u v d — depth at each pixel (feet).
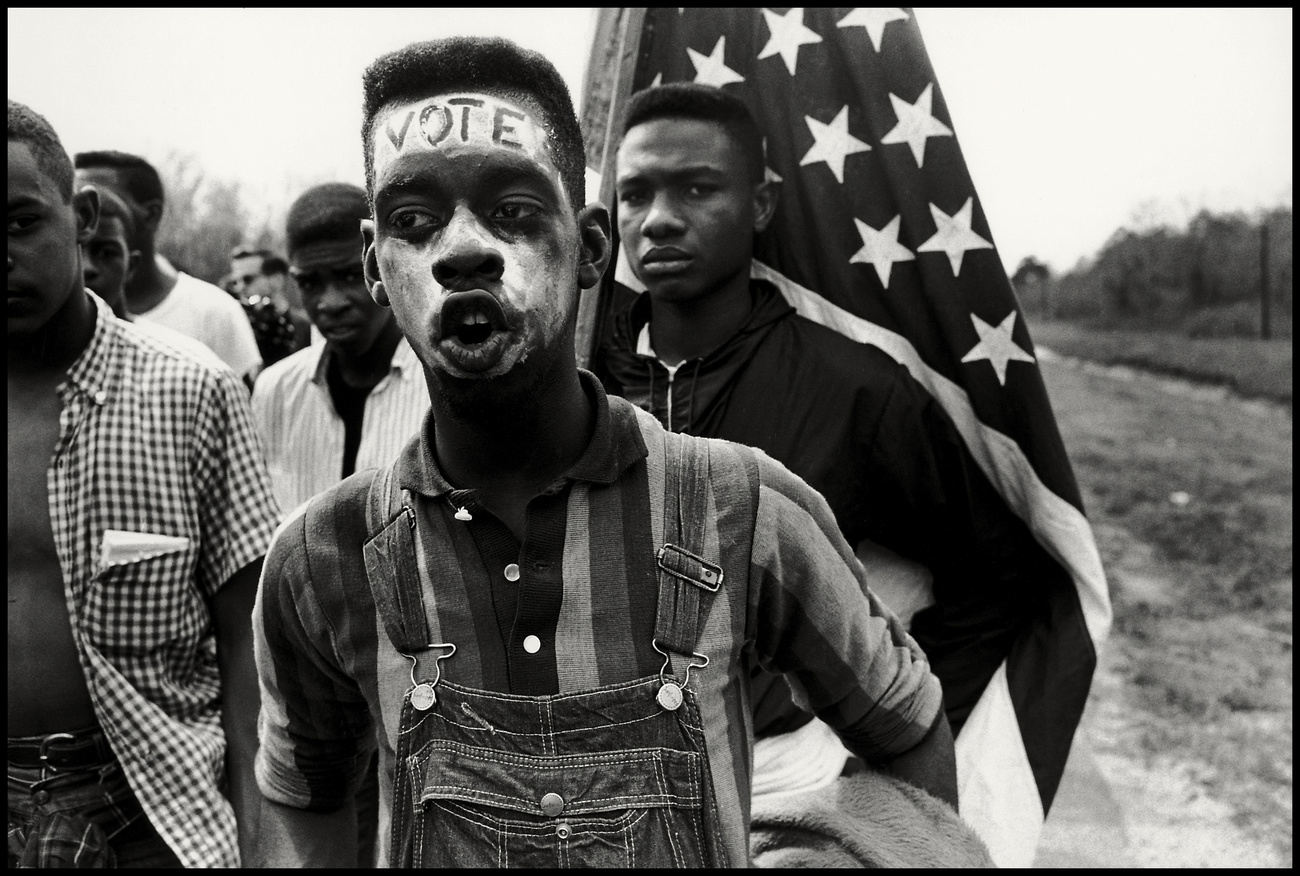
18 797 6.30
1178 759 13.39
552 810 4.00
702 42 9.11
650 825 4.01
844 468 8.06
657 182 8.15
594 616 4.13
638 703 4.07
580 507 4.20
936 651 8.70
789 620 4.45
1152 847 11.27
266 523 6.60
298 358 9.83
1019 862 8.07
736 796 4.18
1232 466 23.89
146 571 6.25
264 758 5.15
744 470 4.34
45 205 6.09
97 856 6.20
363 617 4.29
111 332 6.50
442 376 4.07
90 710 6.35
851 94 8.84
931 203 8.55
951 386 8.58
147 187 10.88
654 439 4.37
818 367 8.24
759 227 8.73
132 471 6.30
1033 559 8.78
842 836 4.87
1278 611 17.78
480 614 4.16
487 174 4.05
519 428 4.14
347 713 4.83
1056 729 8.35
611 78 8.98
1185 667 15.99
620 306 9.21
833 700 4.70
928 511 8.34
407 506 4.27
